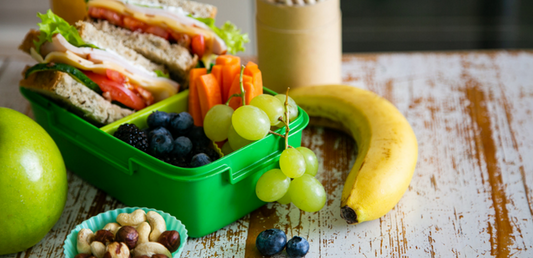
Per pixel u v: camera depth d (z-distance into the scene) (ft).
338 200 1.98
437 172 2.07
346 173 2.07
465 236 1.86
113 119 2.00
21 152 1.75
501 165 2.09
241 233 1.88
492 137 2.20
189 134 1.94
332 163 2.11
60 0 2.27
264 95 1.88
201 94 2.00
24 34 3.42
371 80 2.50
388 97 2.40
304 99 2.23
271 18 2.23
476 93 2.41
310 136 2.23
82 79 1.97
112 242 1.70
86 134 1.93
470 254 1.82
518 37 4.14
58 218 1.87
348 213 1.84
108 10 2.15
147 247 1.69
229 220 1.89
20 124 1.79
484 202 1.96
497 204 1.96
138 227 1.73
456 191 2.00
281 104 1.88
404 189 1.90
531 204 1.95
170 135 1.88
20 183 1.74
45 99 2.02
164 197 1.82
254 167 1.85
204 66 2.19
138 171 1.83
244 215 1.92
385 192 1.85
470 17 4.42
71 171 2.08
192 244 1.85
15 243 1.79
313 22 2.23
